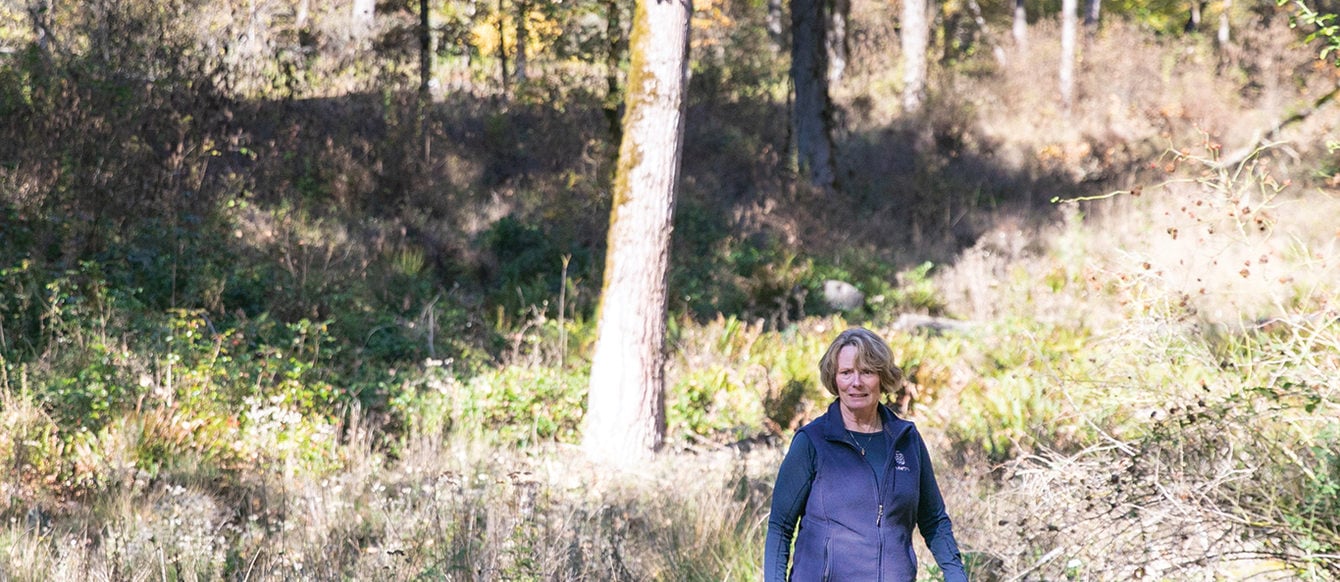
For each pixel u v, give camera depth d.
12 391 8.04
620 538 6.05
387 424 9.17
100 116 12.41
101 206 11.47
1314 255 5.66
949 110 23.06
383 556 5.69
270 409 8.12
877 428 3.55
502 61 19.42
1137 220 14.48
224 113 14.01
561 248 14.10
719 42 24.23
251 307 10.99
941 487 6.76
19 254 10.35
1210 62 24.62
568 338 11.52
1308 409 4.68
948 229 17.39
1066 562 4.68
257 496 7.10
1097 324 11.29
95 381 8.21
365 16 17.34
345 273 12.20
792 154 19.56
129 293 10.19
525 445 8.84
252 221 12.76
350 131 15.37
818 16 18.80
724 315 13.33
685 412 9.77
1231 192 5.94
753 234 16.08
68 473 7.10
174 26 14.24
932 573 4.50
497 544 5.64
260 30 16.64
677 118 8.53
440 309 11.89
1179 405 5.14
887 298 14.28
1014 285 13.79
